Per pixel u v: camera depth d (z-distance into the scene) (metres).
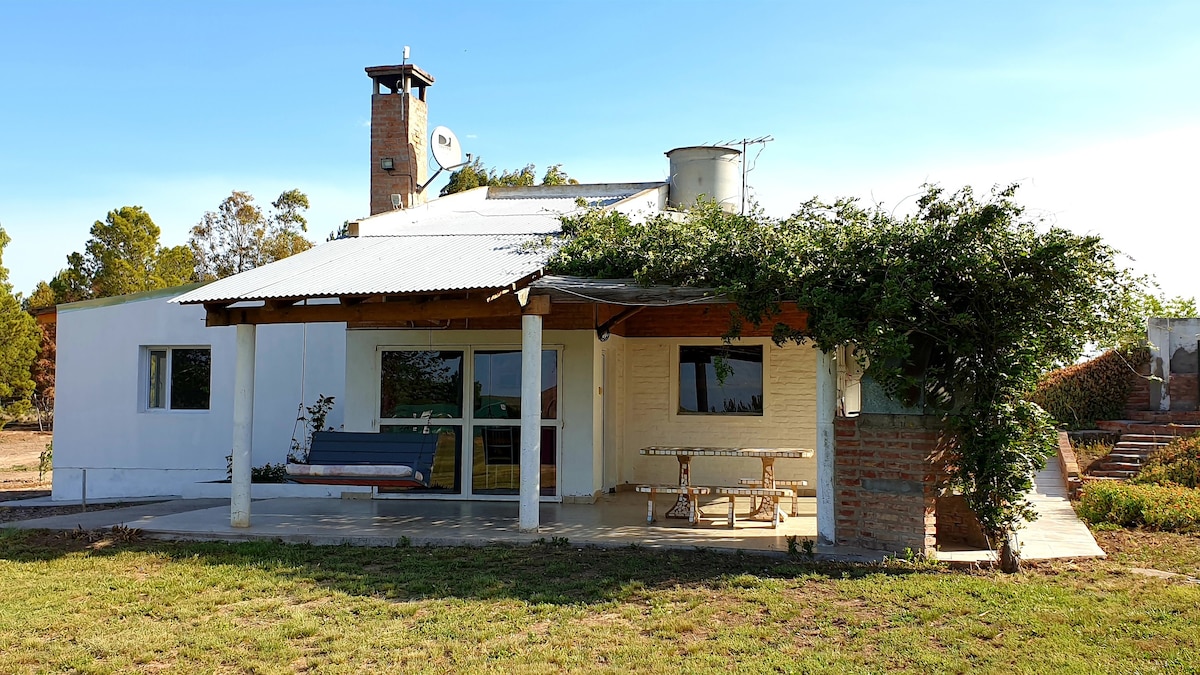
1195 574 7.98
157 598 7.62
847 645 6.19
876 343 8.16
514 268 10.02
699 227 10.05
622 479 14.38
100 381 15.84
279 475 14.54
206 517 11.15
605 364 13.47
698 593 7.49
